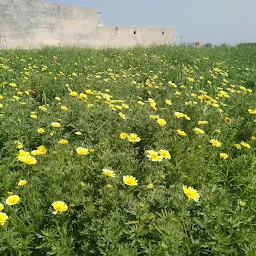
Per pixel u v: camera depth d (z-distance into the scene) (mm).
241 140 4156
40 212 2377
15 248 2141
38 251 2242
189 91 5977
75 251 2232
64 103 4844
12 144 3605
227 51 14977
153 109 4598
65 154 3193
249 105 5172
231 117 4891
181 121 4156
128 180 2484
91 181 2713
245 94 5848
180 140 3574
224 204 2387
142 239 2102
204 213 2223
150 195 2445
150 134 3754
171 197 2361
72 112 4184
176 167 2947
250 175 3107
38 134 3855
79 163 3008
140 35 23141
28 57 9820
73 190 2512
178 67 9109
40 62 9242
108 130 3891
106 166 2777
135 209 2193
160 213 2293
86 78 6824
